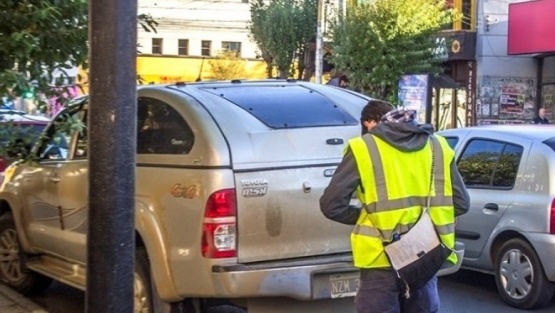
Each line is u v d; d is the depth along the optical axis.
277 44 30.11
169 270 5.35
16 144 6.46
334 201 4.19
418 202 4.19
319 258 5.38
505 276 7.60
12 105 6.79
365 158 4.18
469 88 24.28
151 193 5.55
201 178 5.20
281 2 30.62
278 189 5.29
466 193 4.38
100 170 3.32
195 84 6.27
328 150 5.55
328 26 25.34
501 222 7.66
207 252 5.10
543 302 7.32
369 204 4.17
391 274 4.17
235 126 5.41
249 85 6.33
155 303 5.63
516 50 22.22
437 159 4.27
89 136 3.34
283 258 5.30
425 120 22.86
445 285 8.52
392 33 22.00
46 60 5.76
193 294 5.23
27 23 5.57
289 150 5.41
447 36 24.14
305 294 5.20
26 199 7.38
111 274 3.36
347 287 5.36
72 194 6.63
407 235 4.12
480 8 23.98
